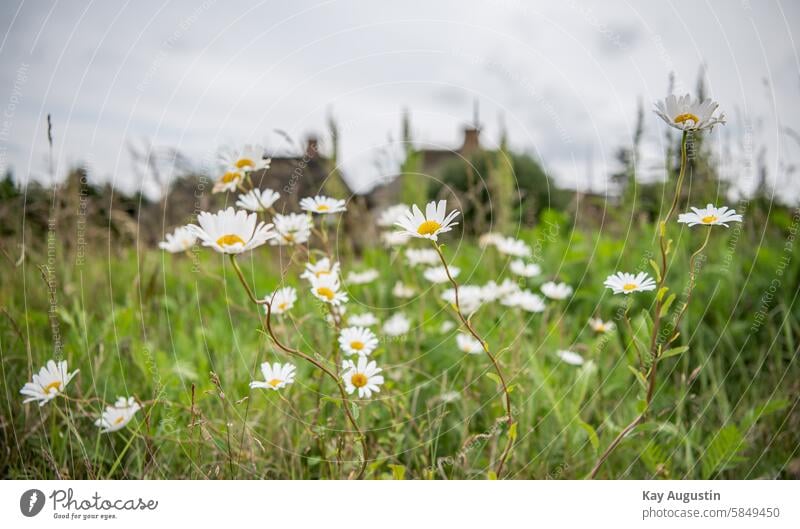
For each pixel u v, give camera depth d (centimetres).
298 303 184
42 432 140
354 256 230
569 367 174
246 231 90
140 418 142
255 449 137
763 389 171
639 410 116
